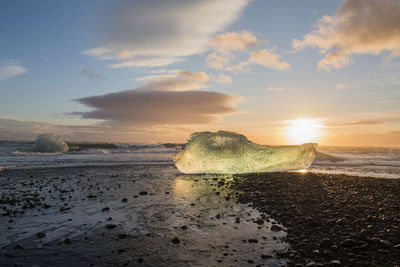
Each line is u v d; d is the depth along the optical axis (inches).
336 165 735.7
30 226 212.4
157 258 156.6
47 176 482.6
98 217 237.6
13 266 145.0
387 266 143.9
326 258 154.8
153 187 383.6
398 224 209.3
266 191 344.2
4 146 1259.2
